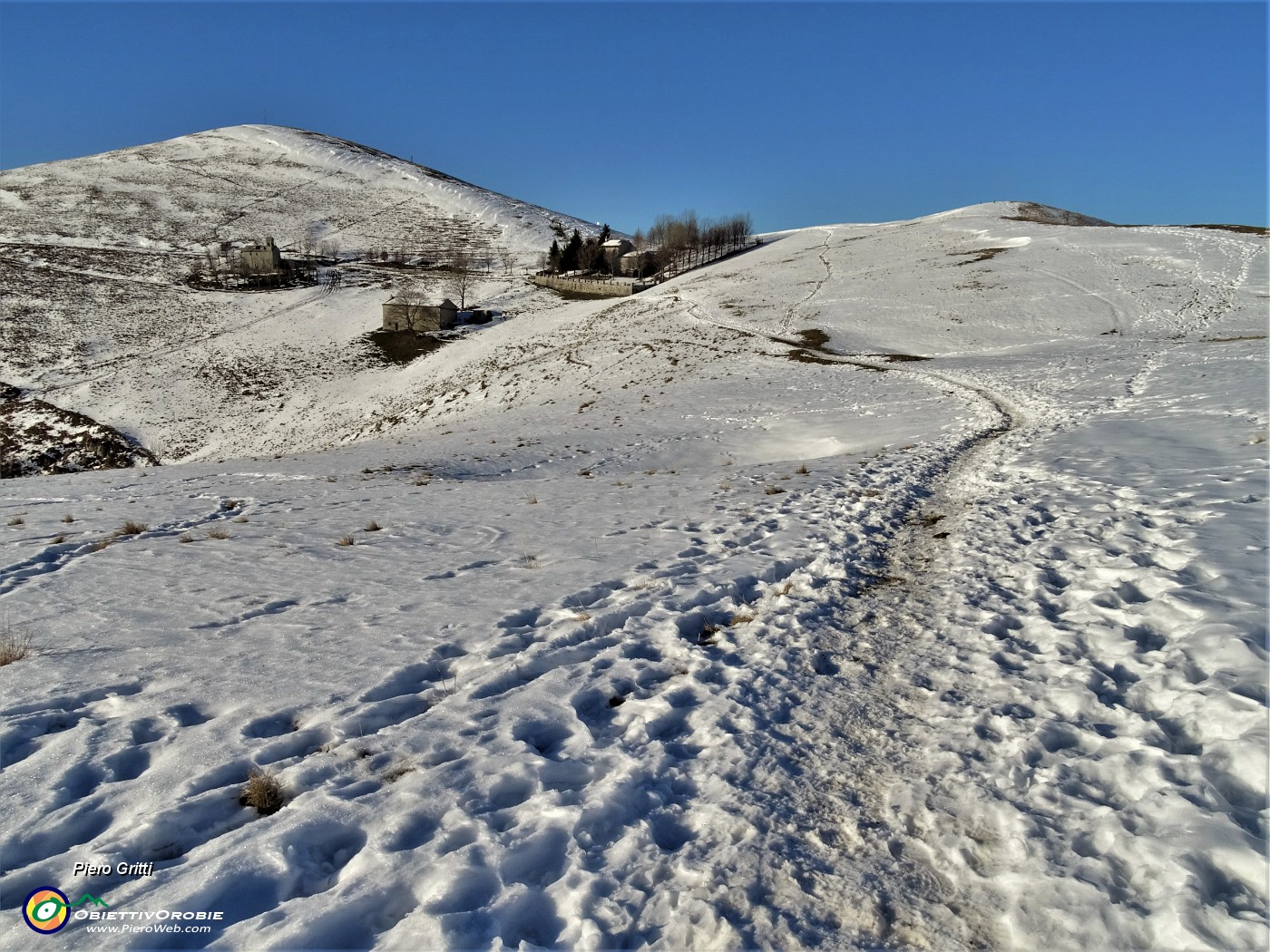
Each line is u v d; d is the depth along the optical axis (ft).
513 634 25.18
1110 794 14.49
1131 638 20.03
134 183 474.49
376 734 18.38
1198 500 30.45
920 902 12.55
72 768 16.98
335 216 465.47
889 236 278.46
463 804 15.44
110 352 221.46
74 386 195.31
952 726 17.63
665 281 288.10
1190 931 10.80
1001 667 20.24
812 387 105.50
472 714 19.48
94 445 163.12
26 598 31.14
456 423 130.52
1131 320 134.92
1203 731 15.67
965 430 62.64
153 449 164.14
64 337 229.66
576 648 23.77
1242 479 32.50
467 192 551.18
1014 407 71.56
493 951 11.59
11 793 15.98
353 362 214.90
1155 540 26.99
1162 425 49.65
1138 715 16.65
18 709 20.10
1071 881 12.14
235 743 17.99
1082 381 80.69
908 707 19.02
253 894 13.05
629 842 14.20
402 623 26.78
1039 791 14.65
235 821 15.26
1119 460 41.04
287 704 20.11
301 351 226.38
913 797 15.17
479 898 12.87
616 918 12.42
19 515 52.42
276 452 153.99
